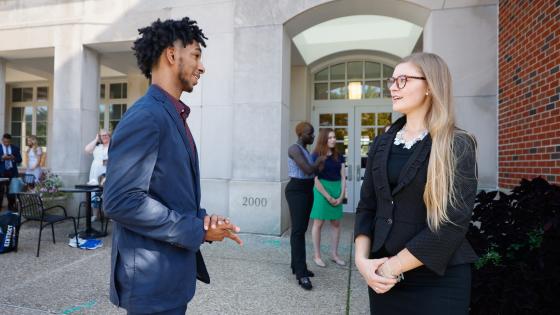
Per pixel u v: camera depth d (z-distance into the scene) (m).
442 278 1.34
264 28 5.52
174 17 6.08
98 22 6.68
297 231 3.40
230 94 5.76
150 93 1.38
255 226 5.45
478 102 4.69
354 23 7.48
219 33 5.81
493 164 4.63
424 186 1.35
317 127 8.13
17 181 7.22
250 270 3.78
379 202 1.51
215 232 1.40
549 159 3.39
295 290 3.24
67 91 6.83
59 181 6.45
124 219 1.19
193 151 1.49
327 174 3.93
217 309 2.85
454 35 4.78
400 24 7.30
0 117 7.79
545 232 2.20
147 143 1.22
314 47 7.61
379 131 7.87
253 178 5.52
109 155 1.23
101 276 3.54
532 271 2.15
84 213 6.73
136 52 1.46
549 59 3.40
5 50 7.17
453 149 1.30
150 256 1.27
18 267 3.80
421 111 1.47
